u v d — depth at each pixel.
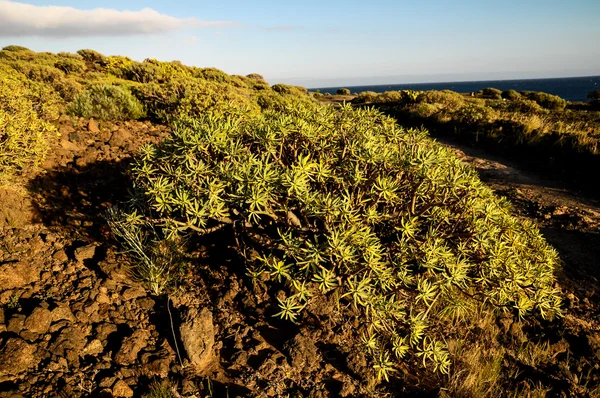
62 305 2.69
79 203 4.25
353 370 2.54
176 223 2.82
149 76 16.42
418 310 2.99
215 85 9.47
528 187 6.72
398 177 3.00
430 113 13.94
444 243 3.00
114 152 5.77
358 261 2.71
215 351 2.63
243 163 2.88
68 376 2.24
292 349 2.60
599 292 3.78
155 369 2.39
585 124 10.65
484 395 2.36
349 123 3.48
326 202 2.65
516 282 2.75
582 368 2.77
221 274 3.34
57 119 6.70
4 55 18.69
